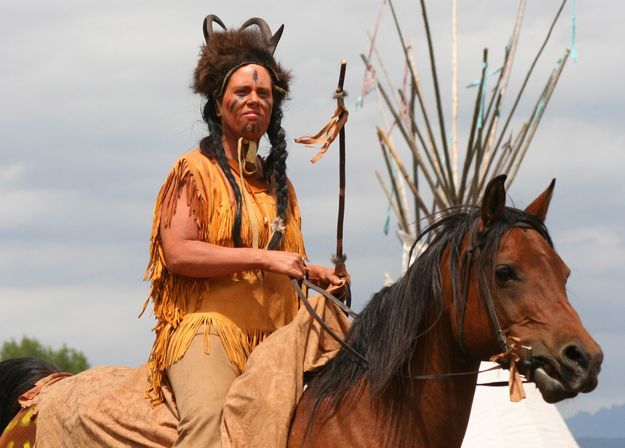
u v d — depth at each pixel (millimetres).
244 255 11656
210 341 11805
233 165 12555
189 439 11297
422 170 31500
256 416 11164
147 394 11977
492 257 10469
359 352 11352
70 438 12180
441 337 10977
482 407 23031
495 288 10422
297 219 12875
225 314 12000
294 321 11672
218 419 11383
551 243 10758
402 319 11070
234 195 12234
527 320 10234
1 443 12828
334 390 11266
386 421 10984
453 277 10766
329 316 11938
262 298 12195
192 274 11836
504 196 10609
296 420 11281
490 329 10469
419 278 11094
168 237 11969
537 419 22875
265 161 12867
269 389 11250
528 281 10297
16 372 13781
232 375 11758
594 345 9898
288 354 11438
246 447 11109
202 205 12023
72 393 12438
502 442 22422
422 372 11078
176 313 12062
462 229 10914
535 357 10117
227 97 12469
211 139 12469
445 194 31172
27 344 66688
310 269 12695
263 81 12516
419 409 11000
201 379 11586
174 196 12070
